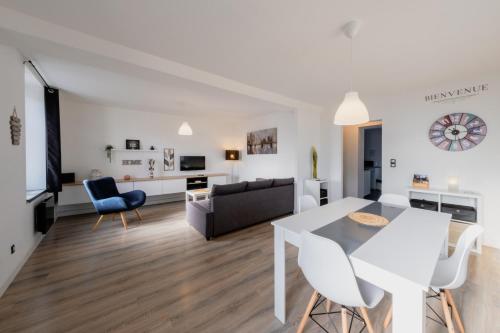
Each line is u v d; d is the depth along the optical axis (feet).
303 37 6.36
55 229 11.30
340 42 6.64
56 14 5.36
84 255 8.41
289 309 5.58
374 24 5.69
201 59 7.79
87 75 9.27
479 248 8.35
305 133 14.38
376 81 9.94
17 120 6.81
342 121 5.99
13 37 5.53
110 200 11.05
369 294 4.07
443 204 9.64
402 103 11.55
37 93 10.41
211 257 8.33
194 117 19.35
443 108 10.26
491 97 9.01
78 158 14.25
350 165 17.58
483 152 9.25
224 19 5.56
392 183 11.99
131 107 15.44
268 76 9.45
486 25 5.68
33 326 4.94
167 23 5.73
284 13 5.31
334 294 3.84
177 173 18.58
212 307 5.62
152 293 6.16
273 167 17.01
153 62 7.48
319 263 3.90
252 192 11.44
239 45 6.84
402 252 3.88
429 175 10.72
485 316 5.20
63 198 12.77
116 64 7.09
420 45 6.76
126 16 5.44
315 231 4.94
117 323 5.06
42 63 8.02
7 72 6.29
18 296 5.95
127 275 7.07
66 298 5.90
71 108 13.94
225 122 21.25
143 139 16.80
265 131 17.66
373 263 3.49
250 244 9.51
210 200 10.13
